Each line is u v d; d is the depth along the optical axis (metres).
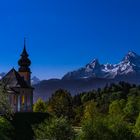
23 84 160.25
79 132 89.88
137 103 173.62
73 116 198.50
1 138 46.16
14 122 111.88
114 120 85.25
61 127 89.19
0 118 50.84
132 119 170.00
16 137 110.94
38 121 115.88
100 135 82.69
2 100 52.25
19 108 154.00
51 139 89.12
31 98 163.25
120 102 182.50
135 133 95.50
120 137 83.50
